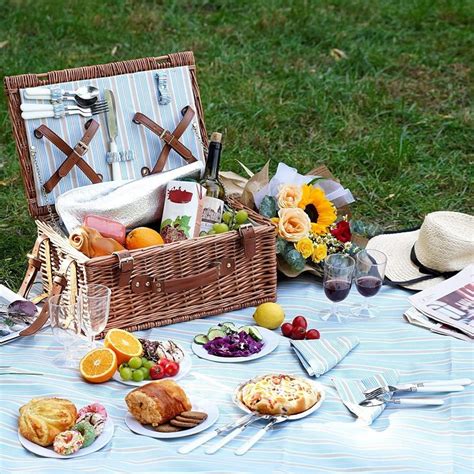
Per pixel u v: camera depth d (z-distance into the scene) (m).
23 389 3.48
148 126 4.04
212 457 3.29
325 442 3.33
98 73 4.00
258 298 3.90
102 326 3.58
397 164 5.12
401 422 3.41
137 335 3.75
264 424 3.39
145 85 4.05
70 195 3.86
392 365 3.62
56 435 3.30
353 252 3.99
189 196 3.86
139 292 3.73
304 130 5.46
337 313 3.84
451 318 3.78
